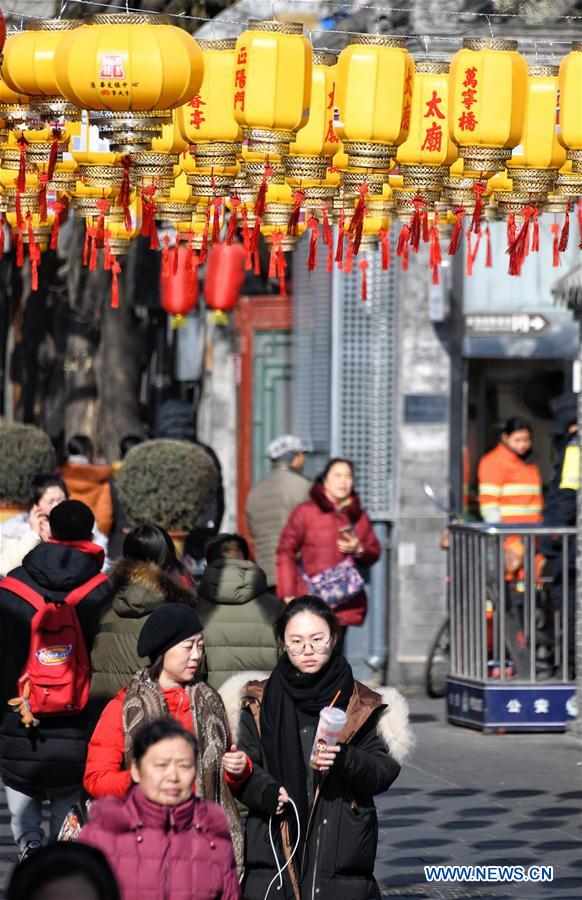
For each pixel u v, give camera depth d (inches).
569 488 1262.3
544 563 1270.9
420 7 1119.0
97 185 824.9
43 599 767.1
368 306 1470.2
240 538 842.2
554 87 812.6
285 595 1211.9
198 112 786.2
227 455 2074.3
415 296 1457.9
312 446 1509.6
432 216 957.8
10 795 809.5
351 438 1472.7
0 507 1172.5
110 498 1322.6
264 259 1691.7
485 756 1157.1
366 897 599.8
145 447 1125.7
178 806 506.0
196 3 1194.6
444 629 1424.7
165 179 805.9
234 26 1206.3
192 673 609.0
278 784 593.6
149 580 719.7
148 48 695.1
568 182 855.7
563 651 1252.5
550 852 896.9
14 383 2416.3
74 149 820.6
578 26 1114.1
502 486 1370.6
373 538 1235.2
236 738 609.6
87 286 1862.7
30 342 2297.0
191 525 1122.0
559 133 794.2
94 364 1897.1
